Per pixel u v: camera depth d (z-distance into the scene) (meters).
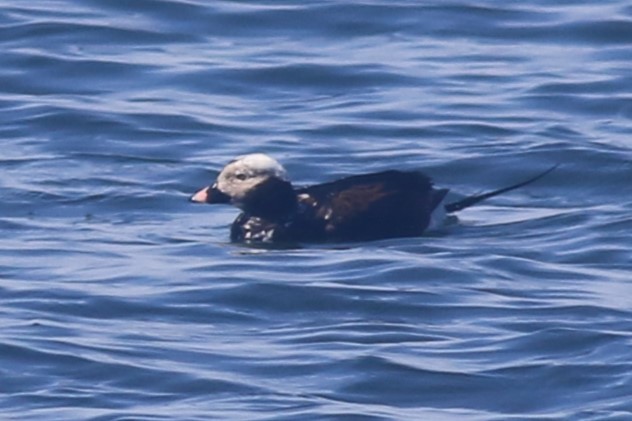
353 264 14.94
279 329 13.28
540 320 13.30
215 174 18.39
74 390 11.87
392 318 13.55
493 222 16.66
